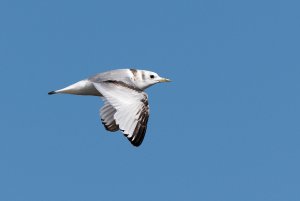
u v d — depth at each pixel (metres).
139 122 18.00
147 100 18.42
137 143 17.78
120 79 19.64
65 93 20.20
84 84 20.08
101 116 20.42
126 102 18.30
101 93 18.67
